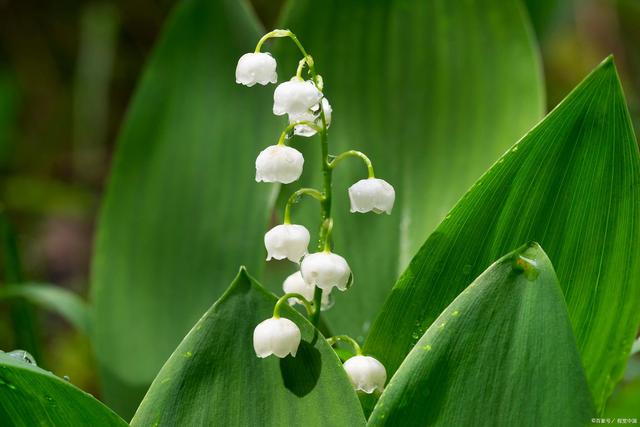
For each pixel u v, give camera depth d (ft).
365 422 1.40
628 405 1.37
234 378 1.41
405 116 1.69
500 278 1.38
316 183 1.67
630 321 1.49
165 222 1.73
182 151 1.73
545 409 1.38
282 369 1.41
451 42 1.70
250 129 1.72
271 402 1.41
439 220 1.66
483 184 1.42
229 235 1.71
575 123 1.41
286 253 1.42
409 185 1.68
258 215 1.70
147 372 1.71
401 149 1.69
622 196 1.44
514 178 1.42
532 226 1.45
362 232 1.66
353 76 1.70
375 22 1.71
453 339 1.38
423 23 1.71
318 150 1.67
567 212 1.44
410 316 1.47
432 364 1.38
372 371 1.43
